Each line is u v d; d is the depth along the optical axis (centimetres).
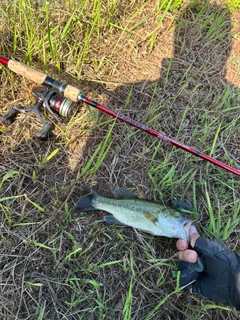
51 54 60
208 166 60
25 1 62
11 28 62
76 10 64
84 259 52
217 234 55
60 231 53
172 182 57
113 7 68
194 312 52
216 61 69
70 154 58
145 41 69
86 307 50
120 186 58
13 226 52
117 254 54
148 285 52
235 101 66
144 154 60
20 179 55
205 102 66
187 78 67
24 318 48
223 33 70
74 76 63
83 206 53
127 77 66
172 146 61
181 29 71
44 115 58
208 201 55
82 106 61
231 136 64
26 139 58
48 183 56
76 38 65
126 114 63
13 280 49
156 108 64
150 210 52
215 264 50
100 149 59
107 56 66
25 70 52
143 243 54
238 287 47
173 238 55
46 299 50
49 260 51
